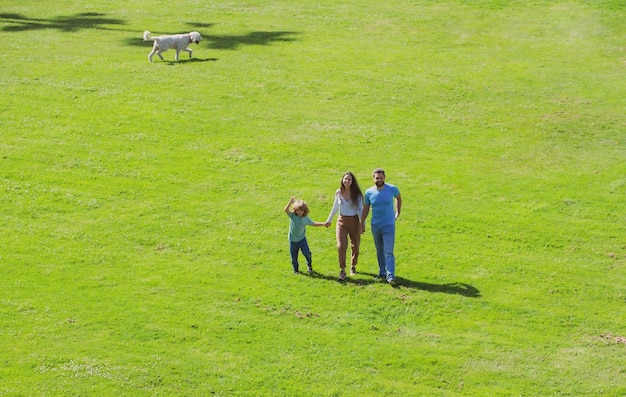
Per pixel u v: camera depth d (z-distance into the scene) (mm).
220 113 31359
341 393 16031
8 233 22453
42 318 18156
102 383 15875
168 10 45031
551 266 21719
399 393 16094
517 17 44562
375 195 20141
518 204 25219
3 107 30984
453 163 27938
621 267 21781
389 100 33125
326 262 21656
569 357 17562
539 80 35531
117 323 18078
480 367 17078
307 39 40469
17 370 16125
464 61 37875
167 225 23344
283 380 16359
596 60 38094
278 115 31375
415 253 22172
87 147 28188
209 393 15836
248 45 39344
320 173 26984
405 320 18828
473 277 21000
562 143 29656
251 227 23453
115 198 24891
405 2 47188
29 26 41594
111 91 32938
